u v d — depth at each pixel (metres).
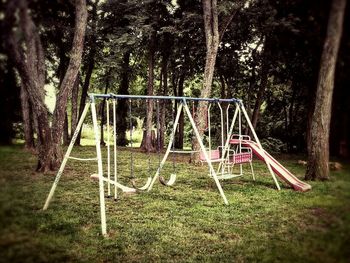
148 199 5.89
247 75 15.29
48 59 11.23
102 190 4.25
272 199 5.78
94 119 4.66
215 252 3.47
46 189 5.73
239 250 3.36
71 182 7.32
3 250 2.35
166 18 15.14
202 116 10.90
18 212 2.60
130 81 21.27
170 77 20.38
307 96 4.45
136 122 21.16
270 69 10.79
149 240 3.84
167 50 16.17
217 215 4.85
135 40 15.14
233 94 17.39
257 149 7.39
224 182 7.74
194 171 9.52
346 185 2.61
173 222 4.53
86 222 4.46
